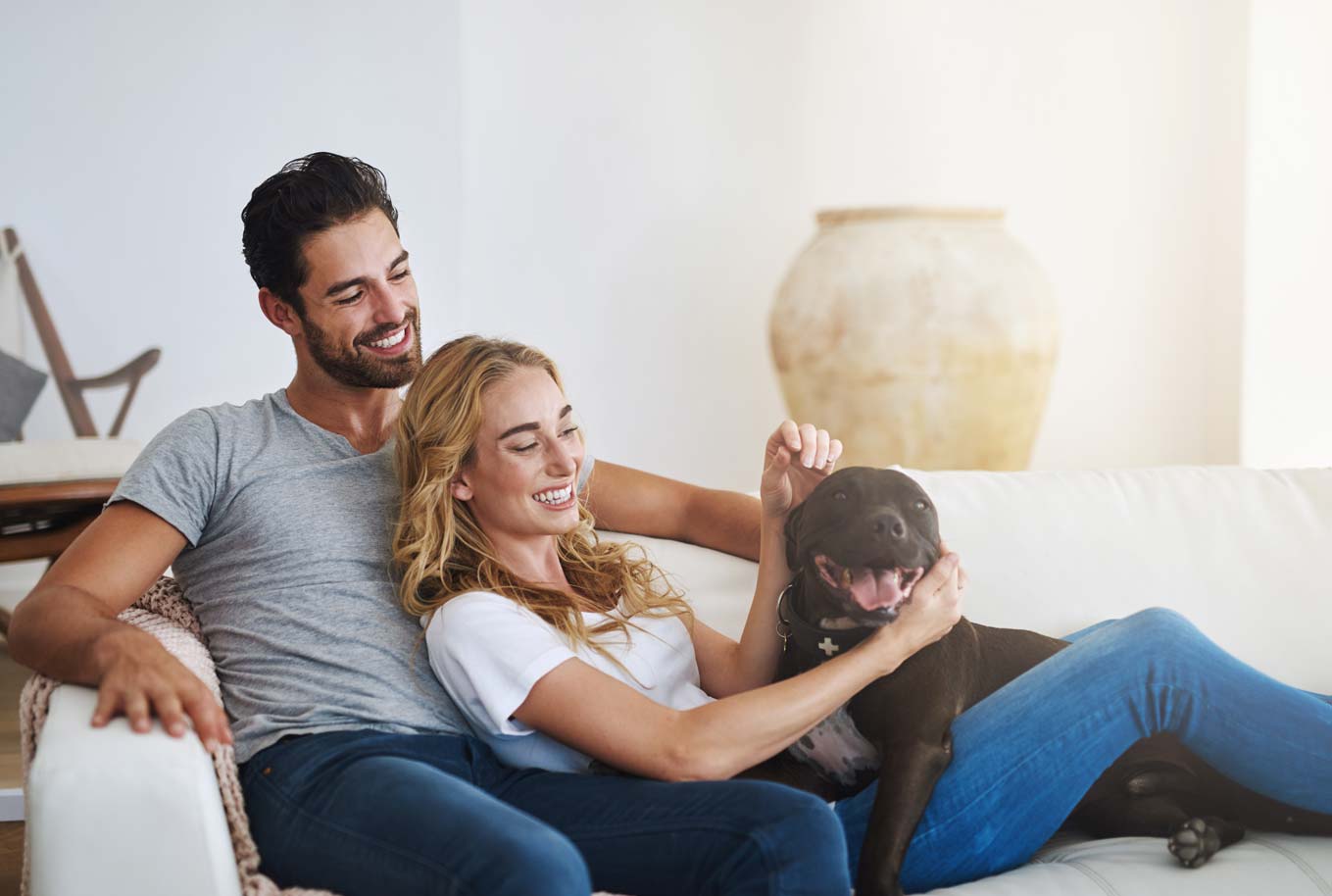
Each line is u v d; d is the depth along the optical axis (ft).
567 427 5.24
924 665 4.97
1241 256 14.80
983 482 6.17
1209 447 15.46
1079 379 15.72
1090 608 5.74
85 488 9.07
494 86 14.61
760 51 15.16
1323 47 12.64
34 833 4.00
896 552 4.75
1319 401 12.81
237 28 13.43
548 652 4.72
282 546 5.18
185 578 5.35
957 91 15.44
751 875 4.19
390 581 5.23
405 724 4.87
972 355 13.34
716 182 15.19
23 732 4.57
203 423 5.31
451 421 5.13
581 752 4.72
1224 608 5.75
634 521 6.18
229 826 4.48
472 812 4.11
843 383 13.55
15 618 4.66
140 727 4.12
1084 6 15.35
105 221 13.44
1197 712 4.78
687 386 15.34
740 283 15.34
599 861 4.48
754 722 4.57
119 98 13.37
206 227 13.56
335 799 4.43
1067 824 5.31
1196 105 15.14
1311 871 4.63
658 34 14.94
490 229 14.71
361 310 5.46
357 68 13.56
